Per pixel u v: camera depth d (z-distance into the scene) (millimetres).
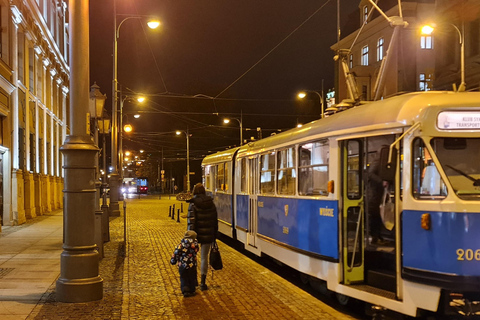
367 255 7113
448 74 25891
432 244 5730
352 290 6922
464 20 24281
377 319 6469
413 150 6020
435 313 6031
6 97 18938
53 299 7617
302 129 9062
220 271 10297
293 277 10609
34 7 23047
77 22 7734
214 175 18562
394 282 6445
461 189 5754
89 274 7535
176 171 83812
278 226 10141
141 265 10891
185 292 7914
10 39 19422
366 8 39625
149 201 51656
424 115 5953
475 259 5570
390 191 6734
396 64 35500
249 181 12867
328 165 7695
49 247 13586
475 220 5605
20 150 21609
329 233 7535
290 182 9516
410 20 35188
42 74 26188
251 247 12445
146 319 6645
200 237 8414
